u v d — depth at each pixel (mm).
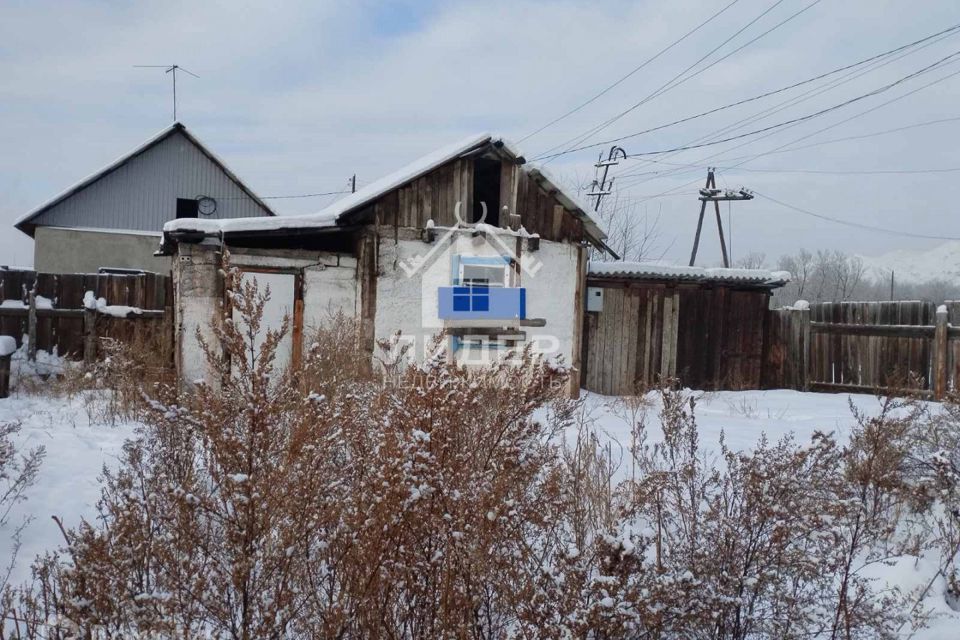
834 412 10547
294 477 2924
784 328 14914
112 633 2801
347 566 2936
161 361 10406
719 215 29906
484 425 3502
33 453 6051
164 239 10383
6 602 3117
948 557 4797
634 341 13828
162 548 2793
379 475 2873
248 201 24875
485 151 11195
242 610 2766
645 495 3834
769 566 3572
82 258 22672
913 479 5629
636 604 2877
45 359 11984
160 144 23922
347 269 10805
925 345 12961
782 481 3695
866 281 68438
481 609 3158
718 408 10945
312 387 4324
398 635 2871
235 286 3006
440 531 2932
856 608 3676
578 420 7871
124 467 5598
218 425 2822
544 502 3514
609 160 27797
